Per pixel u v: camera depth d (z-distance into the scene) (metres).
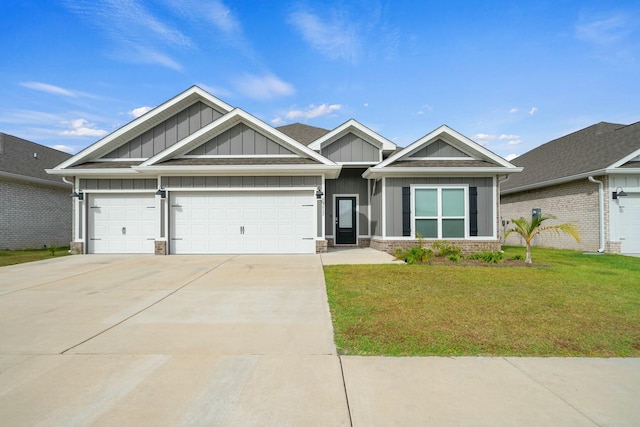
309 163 11.67
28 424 2.49
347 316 4.84
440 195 12.77
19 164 15.59
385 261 10.05
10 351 3.76
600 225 12.63
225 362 3.49
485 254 10.00
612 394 2.91
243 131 12.31
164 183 11.83
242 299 5.90
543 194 15.81
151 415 2.61
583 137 17.16
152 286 6.89
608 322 4.57
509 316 4.82
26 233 15.23
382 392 2.93
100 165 12.63
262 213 11.90
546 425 2.50
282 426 2.48
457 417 2.59
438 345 3.87
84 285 7.00
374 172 12.71
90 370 3.32
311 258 10.74
